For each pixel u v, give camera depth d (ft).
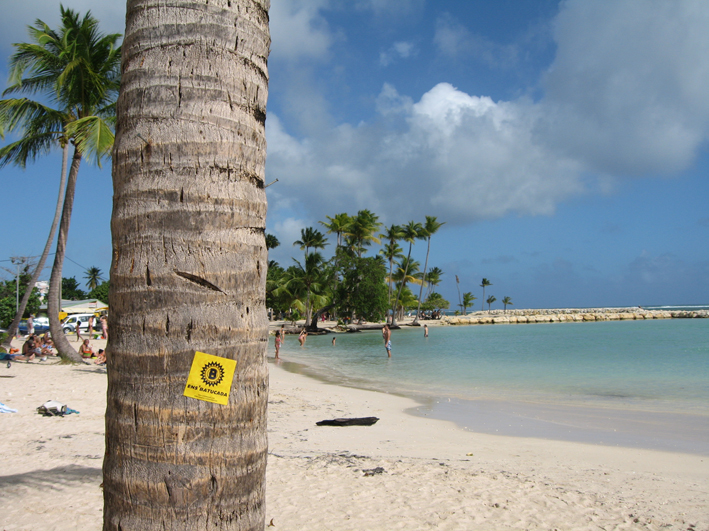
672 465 20.39
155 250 5.67
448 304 319.06
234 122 6.12
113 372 5.77
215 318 5.69
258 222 6.36
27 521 12.60
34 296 134.00
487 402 38.93
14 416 25.80
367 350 100.42
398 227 196.75
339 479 17.11
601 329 180.34
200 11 6.11
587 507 14.62
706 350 86.33
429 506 14.56
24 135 49.75
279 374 59.77
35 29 48.80
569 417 32.58
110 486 5.66
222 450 5.62
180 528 5.41
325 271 167.63
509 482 17.02
